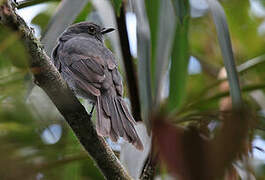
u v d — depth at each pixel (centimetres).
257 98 746
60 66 881
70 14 614
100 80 770
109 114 670
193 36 1316
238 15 1264
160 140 186
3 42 268
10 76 287
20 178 229
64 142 609
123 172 584
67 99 536
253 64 767
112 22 811
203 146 181
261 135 682
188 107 643
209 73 1196
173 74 774
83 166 853
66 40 1024
